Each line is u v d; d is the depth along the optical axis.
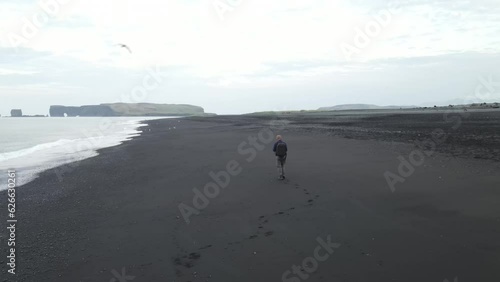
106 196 11.49
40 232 8.14
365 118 59.59
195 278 5.38
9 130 75.25
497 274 4.84
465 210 7.60
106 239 7.45
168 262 6.07
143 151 24.77
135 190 12.10
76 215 9.45
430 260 5.40
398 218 7.45
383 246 6.07
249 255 6.11
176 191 11.54
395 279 4.91
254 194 10.46
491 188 9.20
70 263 6.31
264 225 7.66
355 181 11.20
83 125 105.31
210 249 6.52
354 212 8.11
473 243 5.88
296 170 13.85
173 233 7.56
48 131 70.31
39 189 13.45
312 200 9.38
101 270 5.94
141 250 6.71
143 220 8.63
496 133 22.30
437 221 7.07
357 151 17.95
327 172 13.00
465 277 4.83
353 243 6.30
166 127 66.69
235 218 8.30
